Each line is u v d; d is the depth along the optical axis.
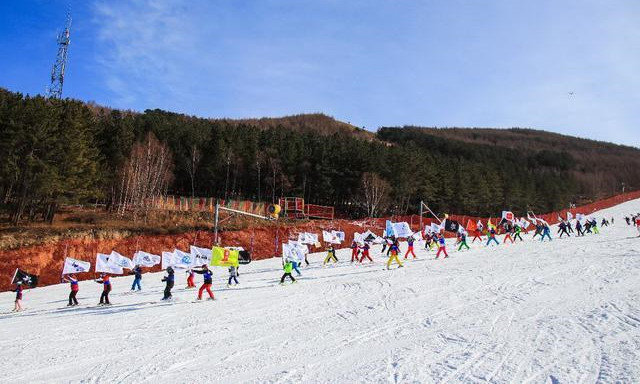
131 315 17.94
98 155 60.34
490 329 12.80
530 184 112.75
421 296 18.33
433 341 12.01
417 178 80.38
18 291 22.66
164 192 72.62
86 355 12.23
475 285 19.88
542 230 42.69
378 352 11.34
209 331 14.55
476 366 9.78
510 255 29.95
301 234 39.41
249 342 13.01
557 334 11.84
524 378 8.92
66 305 22.56
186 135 81.56
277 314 16.73
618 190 172.38
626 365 9.19
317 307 17.64
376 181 72.69
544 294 17.19
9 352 12.81
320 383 9.40
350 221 53.97
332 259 34.81
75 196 50.81
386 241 36.56
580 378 8.73
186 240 42.94
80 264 31.05
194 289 24.25
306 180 80.00
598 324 12.51
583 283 18.89
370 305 17.33
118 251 39.50
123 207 57.91
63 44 72.06
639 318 12.81
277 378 9.82
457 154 174.00
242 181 82.00
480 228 41.81
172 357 11.76
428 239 38.00
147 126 81.12
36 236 38.97
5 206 49.97
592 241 36.78
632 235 41.50
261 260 39.47
